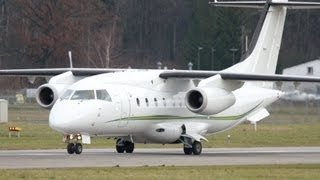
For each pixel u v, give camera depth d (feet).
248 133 573.33
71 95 379.76
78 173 286.66
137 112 395.14
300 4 438.81
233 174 290.56
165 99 406.82
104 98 383.45
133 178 275.59
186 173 291.79
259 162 348.18
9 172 286.66
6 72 431.02
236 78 400.26
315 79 401.90
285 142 504.02
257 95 437.58
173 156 383.04
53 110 376.27
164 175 284.82
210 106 394.32
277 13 448.24
